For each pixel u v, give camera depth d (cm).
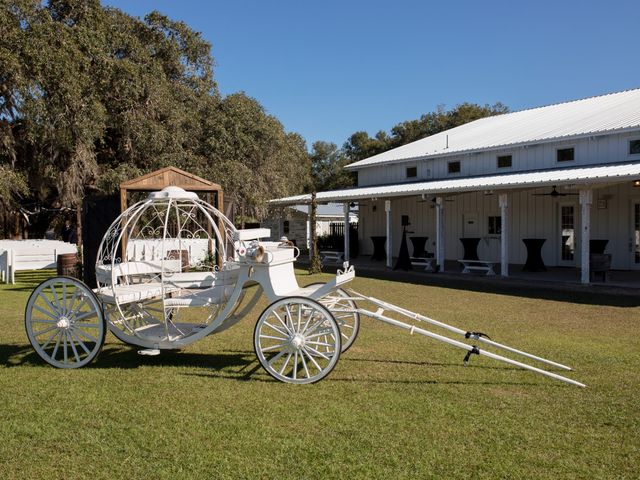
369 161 2641
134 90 2112
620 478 363
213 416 475
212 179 2291
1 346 747
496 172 2066
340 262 2256
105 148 2384
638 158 1650
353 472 373
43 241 2080
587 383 562
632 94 2195
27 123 1859
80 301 648
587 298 1182
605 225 1736
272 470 376
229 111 2553
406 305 1116
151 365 646
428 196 1939
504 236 1589
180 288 657
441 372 609
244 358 680
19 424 459
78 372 614
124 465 386
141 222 1706
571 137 1781
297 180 3403
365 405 502
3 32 1731
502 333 826
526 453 400
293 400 516
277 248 657
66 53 1825
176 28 2650
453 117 4606
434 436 430
